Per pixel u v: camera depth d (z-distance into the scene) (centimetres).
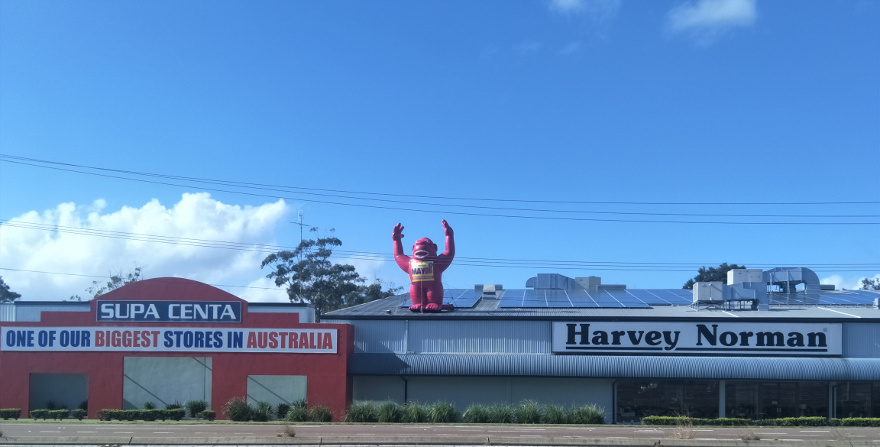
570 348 3997
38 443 2522
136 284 4091
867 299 4800
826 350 3881
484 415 3569
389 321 4153
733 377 3816
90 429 3008
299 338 4000
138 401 4047
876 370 3766
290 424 3391
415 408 3634
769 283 5291
